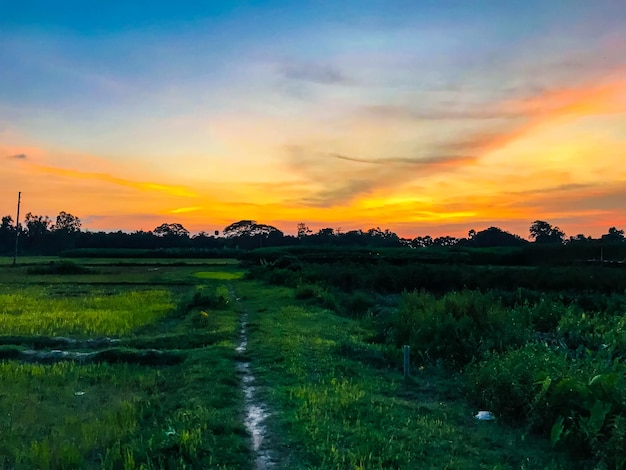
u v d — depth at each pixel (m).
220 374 11.35
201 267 61.50
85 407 9.72
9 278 42.47
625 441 6.46
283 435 7.93
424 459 6.96
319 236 115.25
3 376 11.77
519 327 13.70
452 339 12.95
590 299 26.61
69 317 20.61
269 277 38.59
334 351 13.85
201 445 7.19
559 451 7.37
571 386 7.66
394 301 30.25
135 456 7.03
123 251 83.25
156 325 19.45
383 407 9.09
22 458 7.23
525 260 59.50
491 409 9.08
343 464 6.76
